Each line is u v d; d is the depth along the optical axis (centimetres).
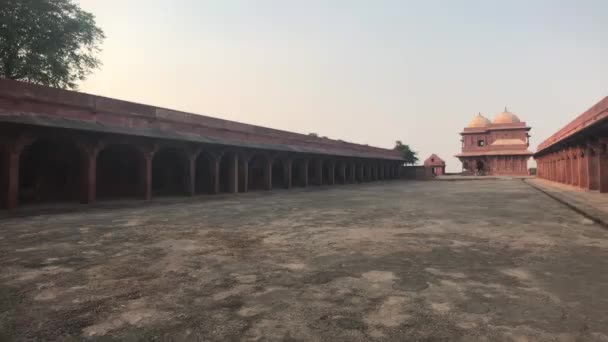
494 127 5416
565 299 329
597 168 1509
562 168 2367
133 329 276
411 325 276
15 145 1009
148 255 514
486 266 445
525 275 404
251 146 1909
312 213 1024
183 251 539
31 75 1816
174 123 1653
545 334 260
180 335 264
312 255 511
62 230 736
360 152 3731
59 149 1360
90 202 1189
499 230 707
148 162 1405
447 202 1349
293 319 290
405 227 757
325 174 3244
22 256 509
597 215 813
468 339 253
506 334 260
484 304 318
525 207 1130
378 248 554
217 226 786
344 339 255
